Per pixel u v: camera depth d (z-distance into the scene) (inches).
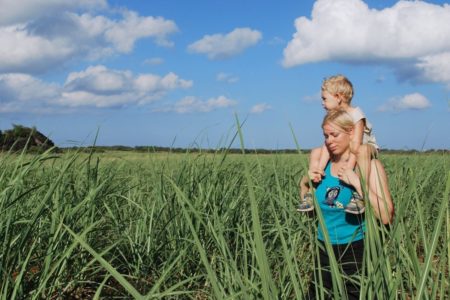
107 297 194.5
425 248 100.9
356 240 155.3
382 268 97.7
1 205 163.9
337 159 160.4
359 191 147.1
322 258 160.2
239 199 248.7
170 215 230.4
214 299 159.9
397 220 98.3
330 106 222.5
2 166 195.9
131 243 218.7
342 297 93.9
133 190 303.6
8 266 160.6
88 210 196.1
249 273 183.9
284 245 103.0
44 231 188.5
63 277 185.6
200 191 237.3
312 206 161.9
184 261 209.9
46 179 218.8
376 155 154.3
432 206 264.5
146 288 206.1
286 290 148.7
